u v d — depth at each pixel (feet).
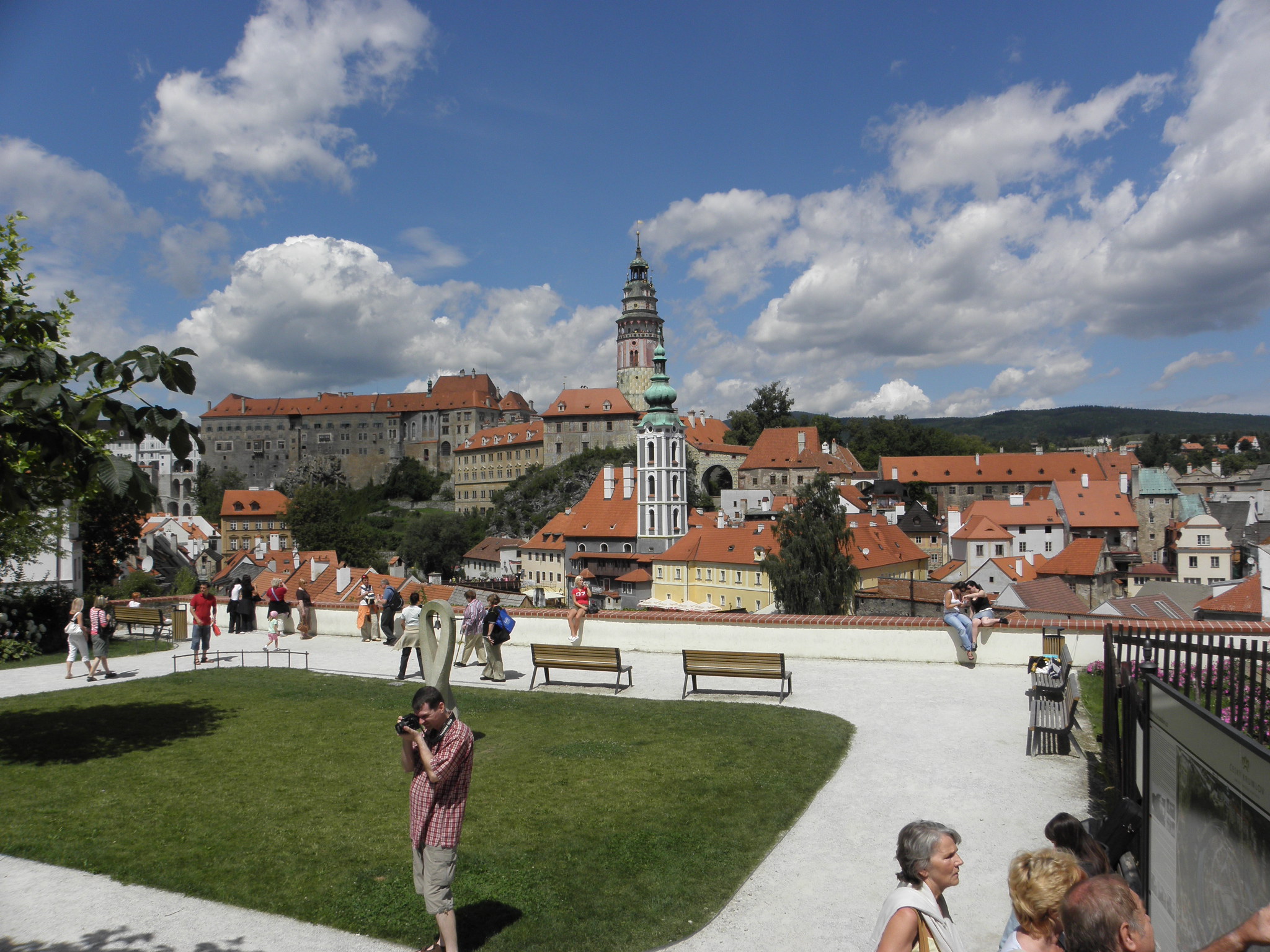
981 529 378.73
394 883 32.55
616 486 387.55
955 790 42.11
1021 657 67.26
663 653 77.46
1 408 37.24
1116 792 39.58
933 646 69.72
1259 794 17.13
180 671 75.51
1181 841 21.85
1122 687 36.04
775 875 33.78
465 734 27.25
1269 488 508.53
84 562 205.16
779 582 205.57
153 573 323.57
